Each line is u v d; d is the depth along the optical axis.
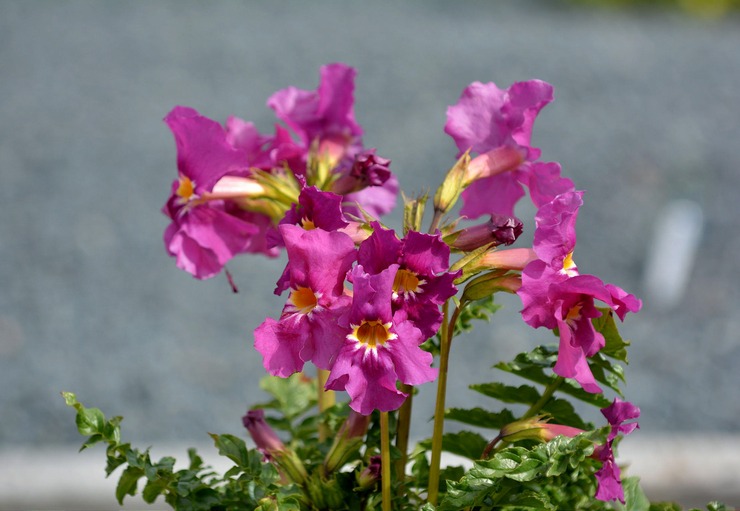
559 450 2.65
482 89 3.24
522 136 3.15
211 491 3.02
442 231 2.89
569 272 2.74
